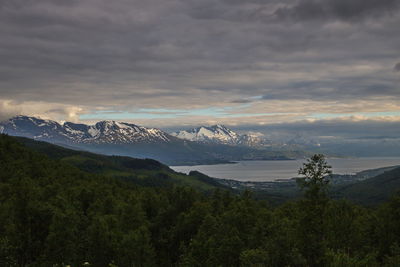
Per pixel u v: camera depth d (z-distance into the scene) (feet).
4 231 210.59
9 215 224.94
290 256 159.43
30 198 238.89
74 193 399.85
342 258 151.84
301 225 165.68
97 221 237.04
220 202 354.95
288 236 169.37
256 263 160.15
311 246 161.27
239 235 202.59
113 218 279.28
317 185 163.32
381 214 208.44
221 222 216.95
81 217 280.92
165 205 361.51
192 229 287.28
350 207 230.07
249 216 228.22
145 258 222.89
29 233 211.20
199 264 195.42
